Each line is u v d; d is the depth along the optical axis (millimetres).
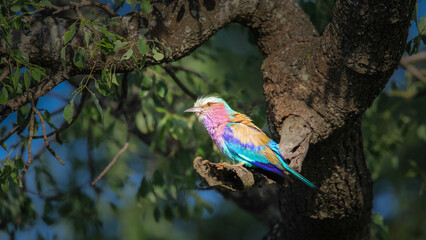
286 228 11953
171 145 13711
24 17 8547
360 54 8273
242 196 14477
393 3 7520
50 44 8453
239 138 9594
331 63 8703
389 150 14164
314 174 10023
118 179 13617
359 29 8008
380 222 12180
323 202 10484
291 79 9250
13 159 9594
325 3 11695
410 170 13617
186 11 9070
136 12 9062
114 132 14406
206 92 12844
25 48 8328
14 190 11516
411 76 14578
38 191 12078
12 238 11750
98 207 13250
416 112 14953
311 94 9008
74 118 10883
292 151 8641
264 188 14242
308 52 9312
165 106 13180
